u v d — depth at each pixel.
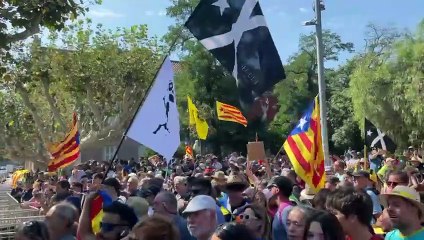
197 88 47.97
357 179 8.91
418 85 32.50
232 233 3.71
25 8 9.10
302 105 57.25
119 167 19.41
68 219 5.60
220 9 8.36
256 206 5.51
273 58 8.41
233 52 8.34
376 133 16.75
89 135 32.25
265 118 49.84
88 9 9.80
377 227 6.28
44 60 29.36
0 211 12.56
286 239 5.63
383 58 35.78
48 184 14.87
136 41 32.69
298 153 8.68
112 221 5.06
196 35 8.35
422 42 34.38
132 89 32.12
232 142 49.09
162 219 3.79
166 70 8.25
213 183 8.95
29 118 33.78
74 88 31.19
